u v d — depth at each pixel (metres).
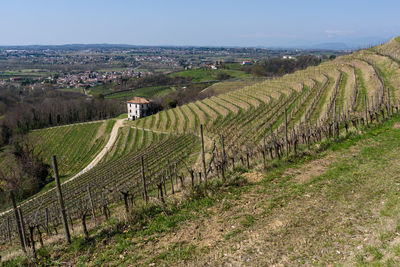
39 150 85.06
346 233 9.55
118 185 42.41
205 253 9.27
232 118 63.84
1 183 57.28
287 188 13.87
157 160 53.19
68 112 111.44
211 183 14.76
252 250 9.17
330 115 35.00
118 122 100.62
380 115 25.92
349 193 12.59
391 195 11.69
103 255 9.78
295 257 8.60
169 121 85.50
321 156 18.38
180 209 12.68
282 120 45.88
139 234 10.88
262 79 137.12
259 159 19.02
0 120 99.31
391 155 16.69
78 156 76.81
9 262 9.77
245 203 12.70
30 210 40.19
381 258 7.60
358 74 58.28
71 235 11.48
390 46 76.25
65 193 46.50
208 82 156.88
